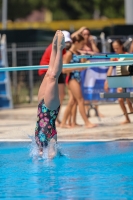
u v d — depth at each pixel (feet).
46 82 41.11
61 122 61.00
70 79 58.54
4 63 85.46
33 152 42.29
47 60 58.70
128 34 92.02
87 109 72.84
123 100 60.64
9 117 73.26
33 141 43.39
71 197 29.27
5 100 86.69
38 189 31.22
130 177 34.04
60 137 51.65
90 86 75.36
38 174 35.29
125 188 31.14
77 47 57.82
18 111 82.23
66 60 57.26
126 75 47.93
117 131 55.47
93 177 34.17
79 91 58.70
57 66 40.27
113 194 29.81
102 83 75.72
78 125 61.11
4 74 86.38
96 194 29.86
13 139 50.24
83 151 43.75
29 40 91.81
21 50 89.04
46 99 40.40
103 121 65.51
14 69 41.09
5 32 91.45
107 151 43.55
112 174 34.96
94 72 75.61
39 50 90.27
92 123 63.36
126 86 48.19
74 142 48.24
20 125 62.54
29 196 29.73
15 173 35.73
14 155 42.37
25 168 37.32
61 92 59.06
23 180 33.63
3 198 29.43
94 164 38.40
